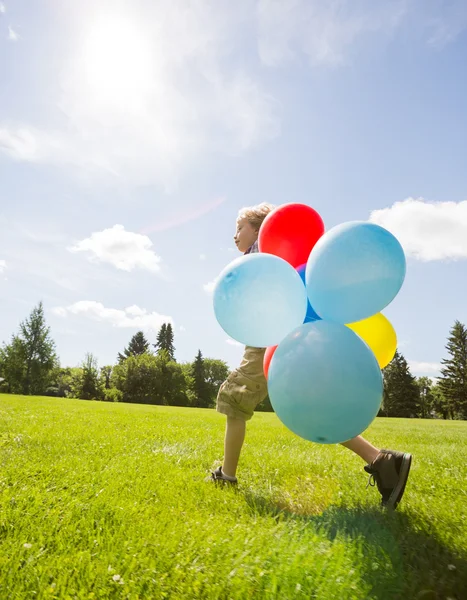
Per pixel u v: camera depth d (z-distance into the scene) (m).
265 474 3.21
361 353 1.92
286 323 2.12
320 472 3.36
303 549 1.68
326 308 2.12
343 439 1.96
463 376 52.72
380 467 2.44
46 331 46.56
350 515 2.17
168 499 2.35
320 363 1.86
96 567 1.55
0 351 45.53
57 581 1.46
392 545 1.77
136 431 5.61
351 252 2.03
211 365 69.69
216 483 2.75
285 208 2.47
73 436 4.64
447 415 54.97
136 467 3.14
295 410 1.90
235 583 1.46
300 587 1.44
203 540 1.78
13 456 3.33
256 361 2.80
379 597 1.41
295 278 2.15
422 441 6.33
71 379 59.38
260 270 2.08
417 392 52.91
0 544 1.73
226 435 2.82
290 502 2.52
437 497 2.64
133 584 1.45
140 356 61.78
